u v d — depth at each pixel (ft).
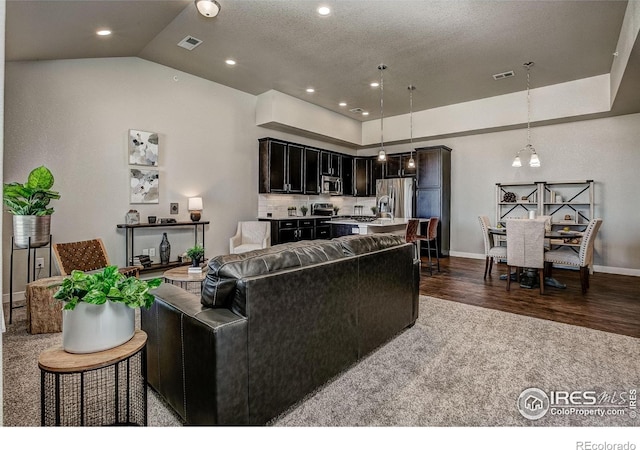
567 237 13.60
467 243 22.50
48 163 12.37
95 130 13.53
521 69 15.85
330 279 6.41
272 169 19.90
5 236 11.63
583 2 10.59
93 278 4.49
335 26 12.12
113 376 6.93
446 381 6.88
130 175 14.57
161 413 5.84
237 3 10.75
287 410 5.90
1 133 2.86
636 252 17.04
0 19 2.88
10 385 6.59
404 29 12.31
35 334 9.07
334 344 6.61
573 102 17.29
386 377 7.03
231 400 4.83
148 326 6.32
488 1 10.57
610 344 8.56
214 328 4.66
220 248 18.34
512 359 7.80
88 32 10.91
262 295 5.18
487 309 11.43
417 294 9.92
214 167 17.93
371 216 26.23
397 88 18.51
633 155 17.02
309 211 23.90
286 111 19.76
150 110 15.24
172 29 12.37
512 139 20.58
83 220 13.26
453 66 15.55
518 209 20.52
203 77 17.16
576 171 18.52
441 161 21.91
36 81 12.07
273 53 14.34
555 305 11.86
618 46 12.98
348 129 24.54
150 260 14.87
